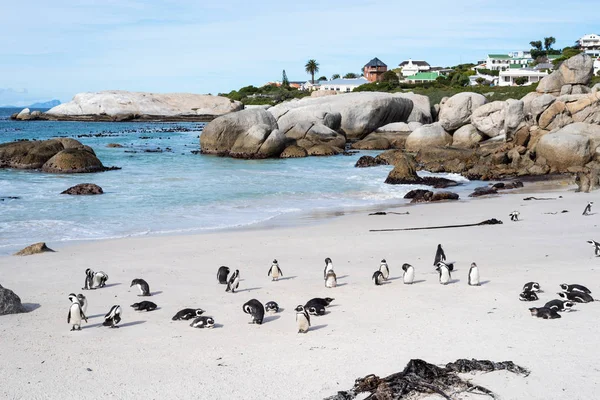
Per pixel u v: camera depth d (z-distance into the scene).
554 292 14.18
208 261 18.81
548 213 26.69
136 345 11.52
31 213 27.80
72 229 24.48
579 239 20.73
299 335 11.84
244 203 31.33
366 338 11.42
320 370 9.91
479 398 8.54
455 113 63.28
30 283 16.39
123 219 26.70
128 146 69.06
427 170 45.44
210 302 14.48
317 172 45.00
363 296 14.58
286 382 9.48
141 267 18.12
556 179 39.59
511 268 16.95
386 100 72.00
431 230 23.58
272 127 60.53
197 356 10.84
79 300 13.01
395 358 10.25
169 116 133.50
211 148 59.34
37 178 40.03
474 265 15.18
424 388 8.80
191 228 24.81
